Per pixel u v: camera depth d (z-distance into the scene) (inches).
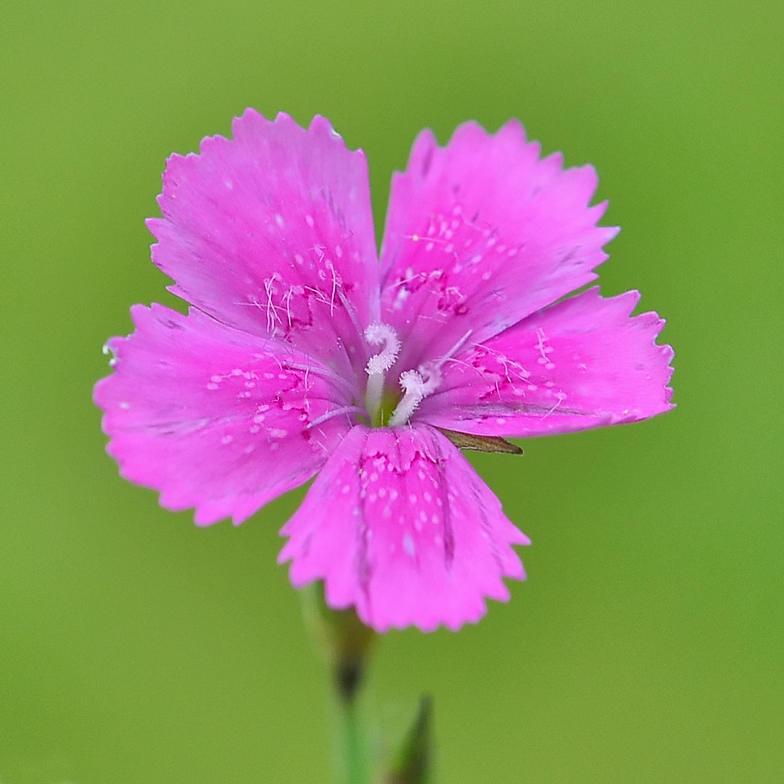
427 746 5.0
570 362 5.1
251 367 5.0
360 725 5.0
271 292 5.1
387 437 5.1
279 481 5.0
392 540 4.9
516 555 4.9
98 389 4.9
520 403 5.1
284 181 5.1
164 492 4.9
